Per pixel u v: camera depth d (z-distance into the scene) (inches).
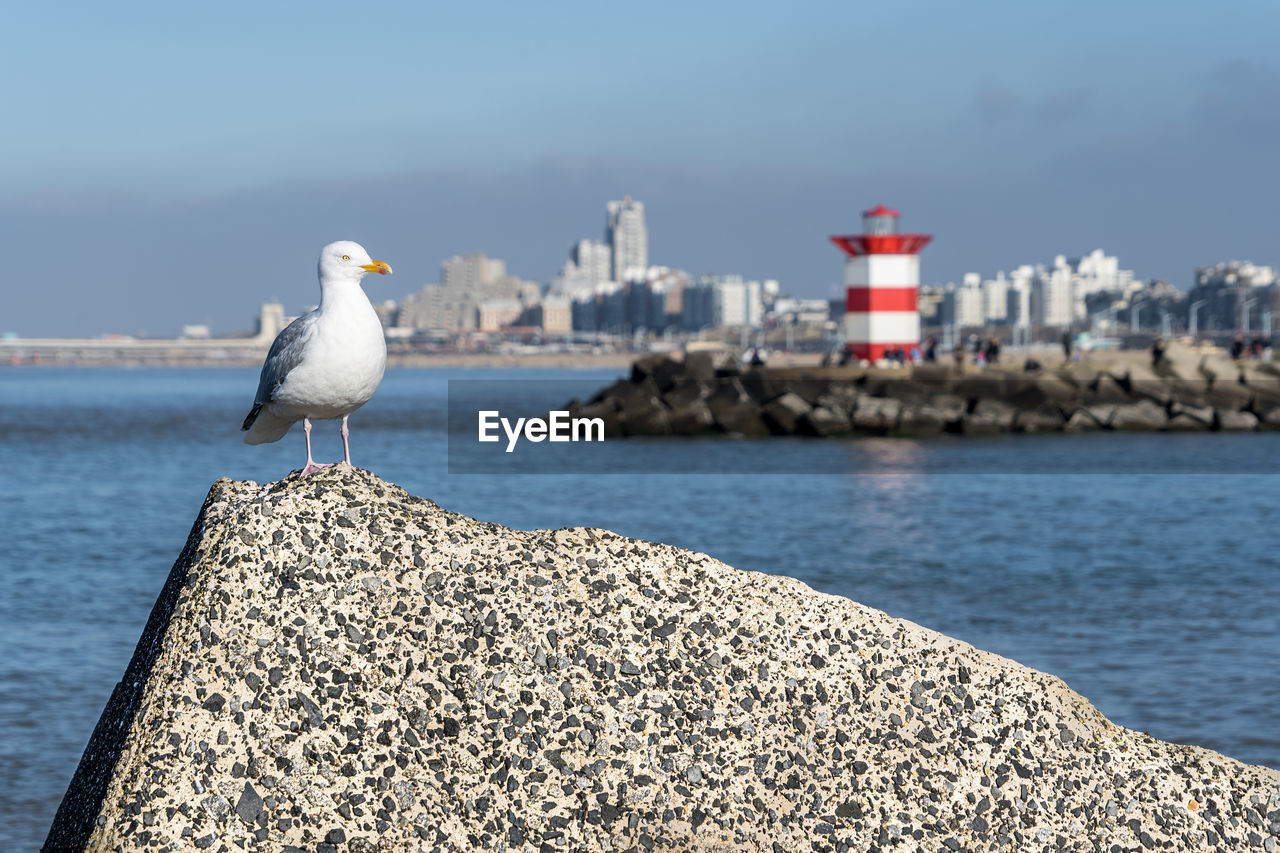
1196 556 919.7
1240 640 596.7
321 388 272.8
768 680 256.5
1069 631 626.5
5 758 420.2
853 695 257.4
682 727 250.1
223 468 1873.8
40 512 1266.0
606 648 254.4
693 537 1050.1
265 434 296.0
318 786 234.7
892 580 808.9
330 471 277.7
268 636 244.1
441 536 262.4
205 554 252.8
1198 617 663.1
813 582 804.6
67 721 462.6
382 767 238.2
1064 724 261.4
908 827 247.3
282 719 238.1
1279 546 971.9
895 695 258.8
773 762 249.8
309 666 243.0
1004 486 1464.1
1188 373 2338.8
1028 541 1011.3
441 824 236.5
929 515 1195.3
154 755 232.1
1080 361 2529.5
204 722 235.5
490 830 238.2
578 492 1445.6
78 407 4384.8
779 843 243.8
